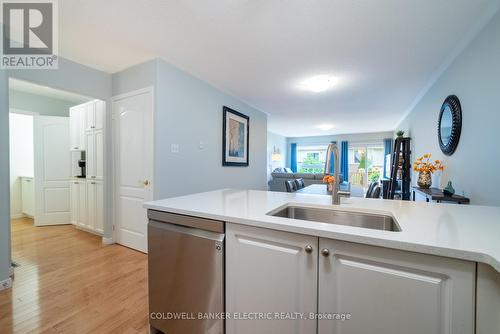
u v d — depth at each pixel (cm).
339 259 82
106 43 215
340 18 176
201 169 311
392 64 254
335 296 83
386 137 771
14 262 230
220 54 237
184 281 117
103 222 292
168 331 125
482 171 187
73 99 405
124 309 158
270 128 727
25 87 344
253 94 373
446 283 68
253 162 457
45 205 361
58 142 369
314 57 241
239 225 101
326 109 468
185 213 117
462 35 197
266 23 184
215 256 106
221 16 176
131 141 262
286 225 89
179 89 271
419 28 188
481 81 188
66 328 139
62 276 202
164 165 251
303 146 930
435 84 299
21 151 418
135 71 259
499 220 98
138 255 247
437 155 291
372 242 74
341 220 132
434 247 66
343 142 841
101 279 197
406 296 72
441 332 68
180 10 169
